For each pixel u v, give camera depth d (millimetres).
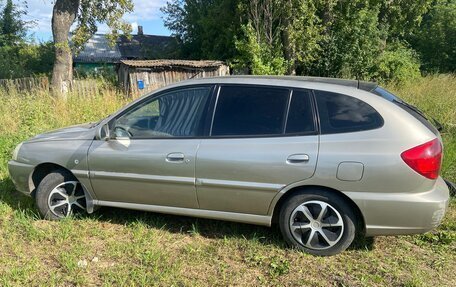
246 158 3627
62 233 4031
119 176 4070
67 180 4371
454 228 4203
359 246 3865
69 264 3443
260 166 3594
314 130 3541
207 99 3904
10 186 5438
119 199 4199
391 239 4027
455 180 5617
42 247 3826
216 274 3408
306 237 3672
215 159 3707
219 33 25734
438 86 13477
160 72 20109
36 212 4590
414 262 3607
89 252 3738
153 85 20031
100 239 4023
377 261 3613
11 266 3469
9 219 4473
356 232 3717
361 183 3381
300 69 22156
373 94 3574
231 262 3605
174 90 4047
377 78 21969
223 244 3914
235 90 3857
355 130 3451
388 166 3311
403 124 3385
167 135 3953
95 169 4164
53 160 4309
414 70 23266
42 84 14844
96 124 4641
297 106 3641
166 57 31031
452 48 27766
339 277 3355
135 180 4020
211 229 4246
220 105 3846
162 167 3891
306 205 3627
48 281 3256
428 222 3346
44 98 10828
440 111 9602
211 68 20938
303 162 3488
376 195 3369
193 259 3631
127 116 4141
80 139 4297
